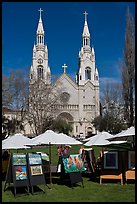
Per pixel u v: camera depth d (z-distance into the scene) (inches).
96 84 3959.2
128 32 1328.7
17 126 2065.7
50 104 2359.7
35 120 2223.2
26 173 398.6
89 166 534.6
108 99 2362.2
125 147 1168.8
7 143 468.8
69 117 3841.0
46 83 2405.3
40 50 4099.4
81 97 3902.6
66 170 434.0
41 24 4175.7
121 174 455.5
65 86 3868.1
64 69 3907.5
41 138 472.4
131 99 1321.4
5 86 1686.8
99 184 463.5
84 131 3821.4
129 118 1325.0
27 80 2085.4
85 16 4375.0
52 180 509.7
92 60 4119.1
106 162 464.4
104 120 2442.2
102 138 549.6
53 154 1077.1
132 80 1317.7
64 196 381.4
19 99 2041.1
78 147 1519.4
